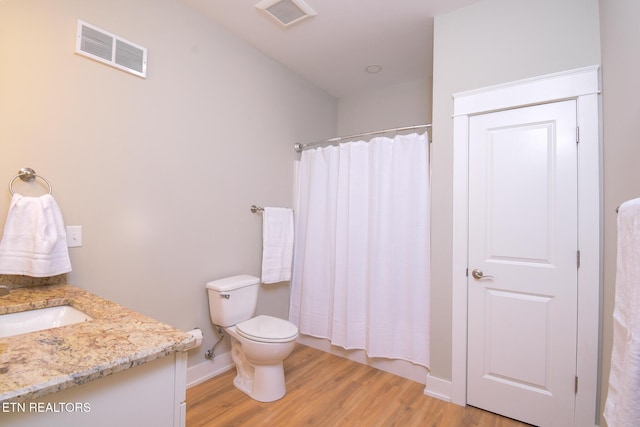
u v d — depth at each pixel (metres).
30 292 1.32
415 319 2.20
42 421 0.64
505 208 1.84
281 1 1.99
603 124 1.58
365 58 2.69
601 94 1.60
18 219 1.32
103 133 1.64
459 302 1.94
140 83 1.80
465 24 1.99
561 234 1.69
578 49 1.67
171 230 1.96
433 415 1.82
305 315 2.76
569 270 1.66
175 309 1.99
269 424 1.70
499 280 1.85
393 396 2.00
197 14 2.10
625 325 0.89
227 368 2.30
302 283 2.81
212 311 2.12
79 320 1.16
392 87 3.23
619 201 1.39
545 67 1.74
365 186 2.50
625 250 0.93
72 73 1.53
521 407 1.76
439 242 2.03
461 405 1.92
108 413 0.73
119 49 1.69
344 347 2.48
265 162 2.64
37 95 1.42
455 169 1.98
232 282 2.16
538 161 1.76
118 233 1.71
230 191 2.34
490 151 1.90
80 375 0.66
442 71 2.06
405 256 2.29
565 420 1.65
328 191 2.71
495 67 1.88
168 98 1.94
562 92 1.68
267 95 2.65
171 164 1.96
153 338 0.86
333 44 2.48
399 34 2.33
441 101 2.05
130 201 1.76
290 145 2.91
